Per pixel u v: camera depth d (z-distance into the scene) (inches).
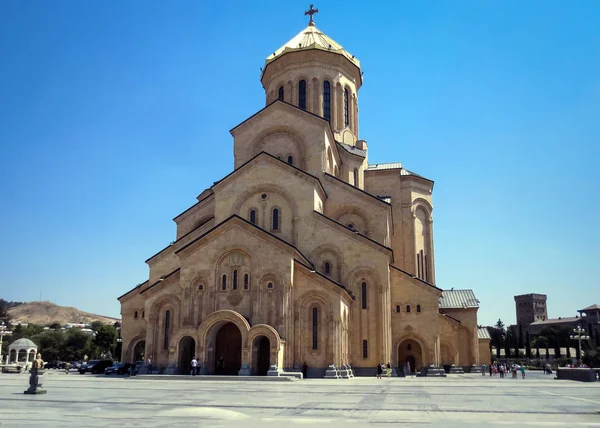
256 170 1822.1
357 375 1685.5
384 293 1720.0
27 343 2691.9
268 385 1230.3
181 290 1622.8
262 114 2025.1
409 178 2374.5
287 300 1539.1
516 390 1143.0
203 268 1610.5
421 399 895.1
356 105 2390.5
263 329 1480.1
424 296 1856.5
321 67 2250.2
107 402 804.6
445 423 593.0
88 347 4734.3
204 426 555.2
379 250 1738.4
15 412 671.1
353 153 2231.8
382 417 645.9
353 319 1726.1
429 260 2379.4
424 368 1809.8
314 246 1752.0
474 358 2202.3
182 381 1374.3
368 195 1935.3
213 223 1846.7
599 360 3619.6
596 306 7623.0
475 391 1103.0
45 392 968.3
